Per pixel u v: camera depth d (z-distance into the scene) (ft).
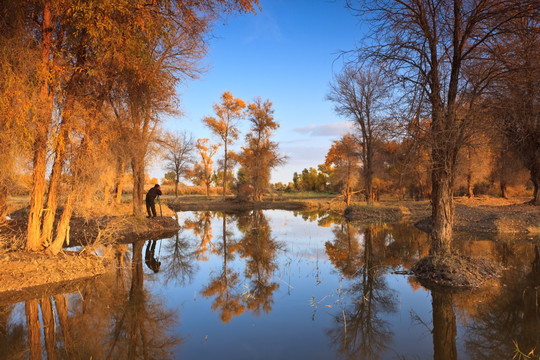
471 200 91.56
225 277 28.58
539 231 48.70
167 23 25.73
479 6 24.04
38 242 28.55
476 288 23.71
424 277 26.45
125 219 51.47
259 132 130.21
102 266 29.37
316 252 38.91
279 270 30.60
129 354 14.82
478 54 25.55
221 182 209.26
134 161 53.83
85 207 40.29
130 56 27.02
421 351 15.07
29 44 22.99
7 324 18.11
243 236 51.83
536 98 28.25
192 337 16.67
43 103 24.45
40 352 15.11
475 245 39.32
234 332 17.30
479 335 16.66
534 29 22.63
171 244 44.73
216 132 126.72
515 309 19.76
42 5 24.31
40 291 23.32
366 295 23.22
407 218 76.89
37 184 27.91
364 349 15.21
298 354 14.71
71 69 26.68
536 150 63.62
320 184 226.58
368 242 45.06
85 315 19.54
